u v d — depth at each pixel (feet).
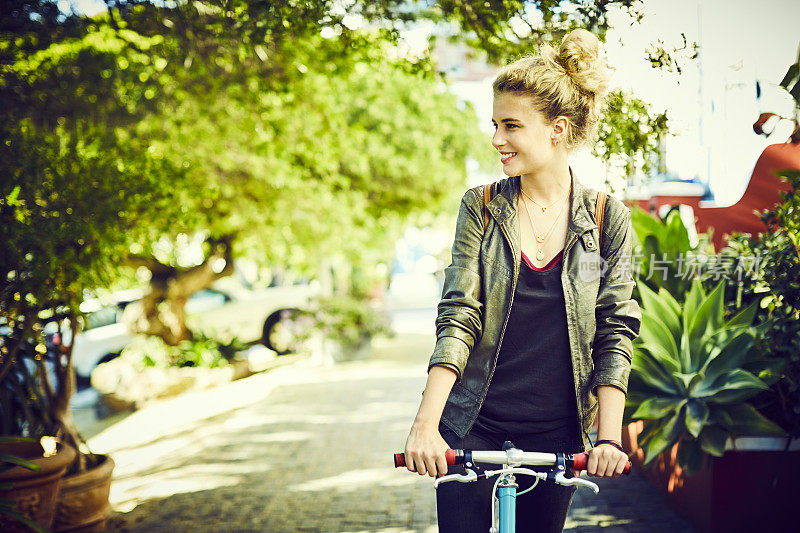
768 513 14.53
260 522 17.83
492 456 6.20
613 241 7.16
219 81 18.24
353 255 45.11
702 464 14.35
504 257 7.07
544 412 7.16
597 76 6.97
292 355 49.85
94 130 16.06
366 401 33.04
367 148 38.47
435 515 17.81
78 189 14.60
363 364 45.14
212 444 26.43
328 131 23.61
